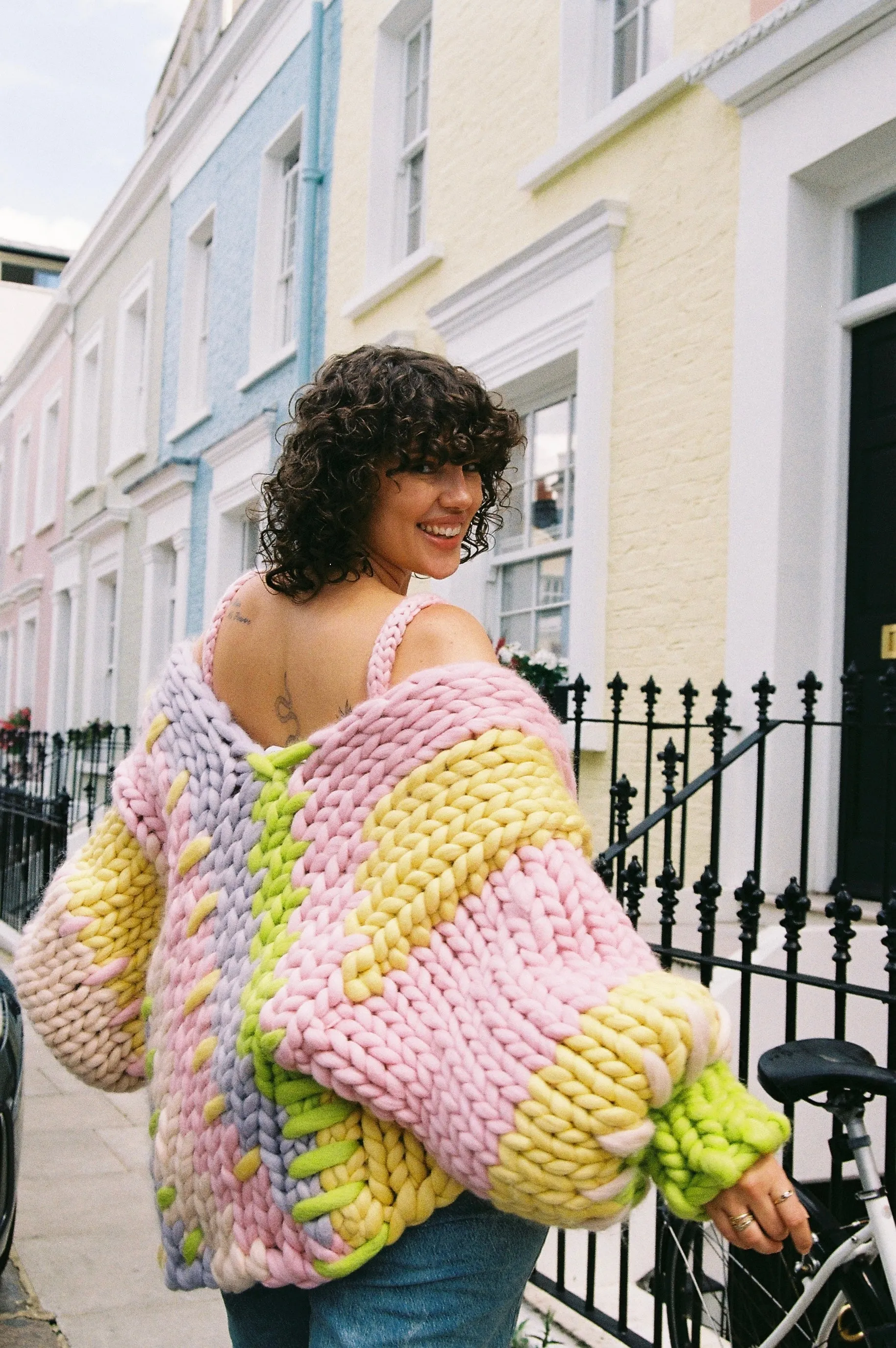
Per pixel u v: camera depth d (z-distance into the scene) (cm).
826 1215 197
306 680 126
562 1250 271
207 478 989
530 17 589
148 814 138
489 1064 100
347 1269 108
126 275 1288
